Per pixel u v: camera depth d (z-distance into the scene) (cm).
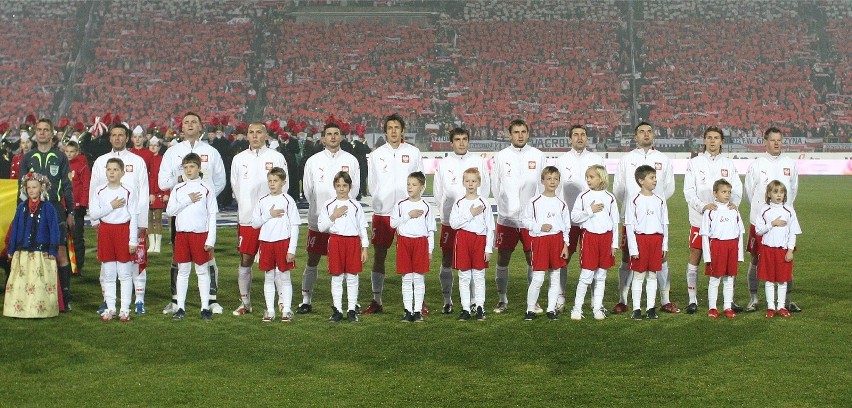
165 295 1291
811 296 1288
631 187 1230
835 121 6022
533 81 6231
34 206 1114
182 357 904
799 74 6338
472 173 1108
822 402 745
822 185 3978
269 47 6412
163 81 6206
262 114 6000
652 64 6369
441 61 6331
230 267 1567
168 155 1204
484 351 935
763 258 1134
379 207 1186
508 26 6575
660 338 1001
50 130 1180
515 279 1479
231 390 782
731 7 6706
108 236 1098
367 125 5884
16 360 888
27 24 6562
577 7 6675
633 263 1120
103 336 1003
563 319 1124
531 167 1207
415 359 899
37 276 1106
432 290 1365
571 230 1209
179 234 1108
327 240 1171
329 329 1052
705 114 6012
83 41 6475
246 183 1162
